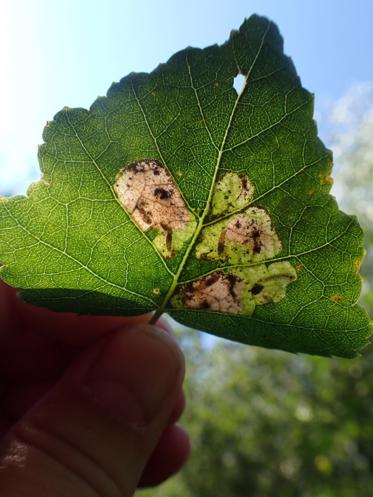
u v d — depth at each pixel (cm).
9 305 12
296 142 6
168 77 6
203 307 7
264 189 6
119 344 8
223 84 6
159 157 6
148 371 8
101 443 7
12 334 12
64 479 7
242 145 6
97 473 7
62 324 11
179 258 7
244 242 6
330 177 6
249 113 6
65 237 6
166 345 8
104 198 6
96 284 7
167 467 12
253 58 5
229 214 6
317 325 7
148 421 8
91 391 8
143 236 6
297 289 7
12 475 7
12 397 12
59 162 6
